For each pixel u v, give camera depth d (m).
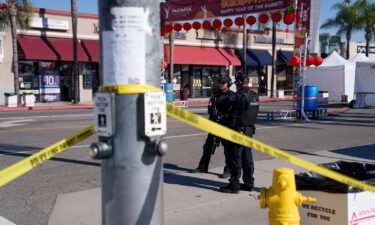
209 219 4.50
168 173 6.70
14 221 4.47
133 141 1.93
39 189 5.77
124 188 1.94
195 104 25.16
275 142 10.09
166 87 20.42
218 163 7.59
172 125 13.28
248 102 5.21
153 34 1.99
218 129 2.21
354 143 9.99
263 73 34.53
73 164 7.41
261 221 4.45
